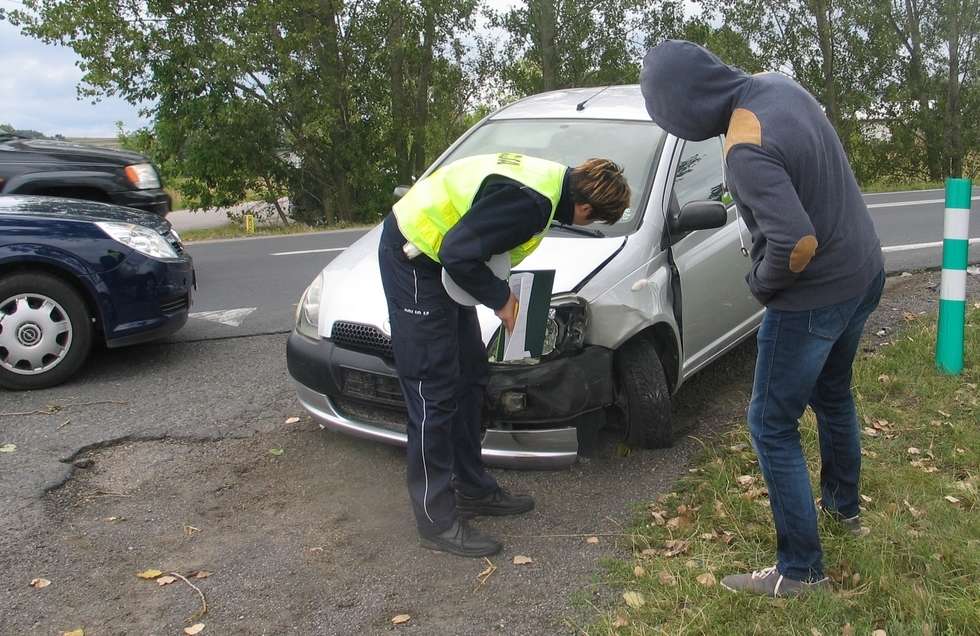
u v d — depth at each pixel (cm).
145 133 2183
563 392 367
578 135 484
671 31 2547
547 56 2442
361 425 401
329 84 2094
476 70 2456
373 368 385
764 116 257
